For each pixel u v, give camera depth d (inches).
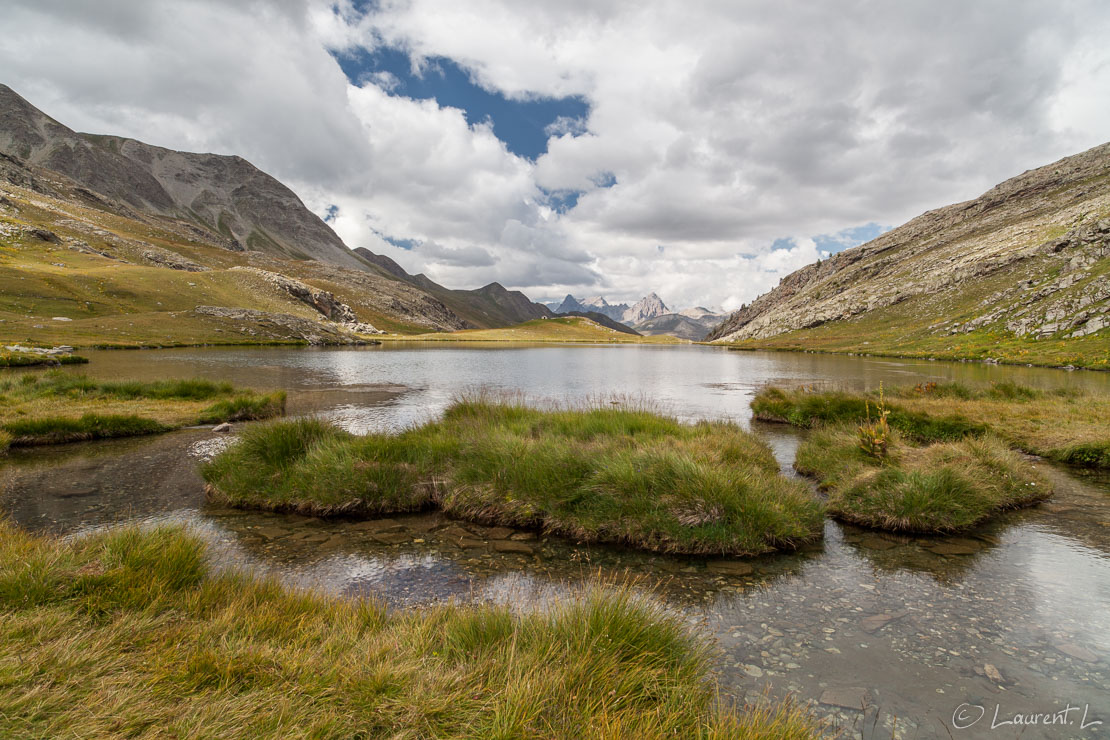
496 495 408.8
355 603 244.2
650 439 516.7
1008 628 238.4
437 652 184.1
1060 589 280.7
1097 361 2285.9
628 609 204.1
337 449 464.8
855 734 165.2
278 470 452.4
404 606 256.1
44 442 645.3
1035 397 968.3
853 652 218.5
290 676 157.5
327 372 1855.3
